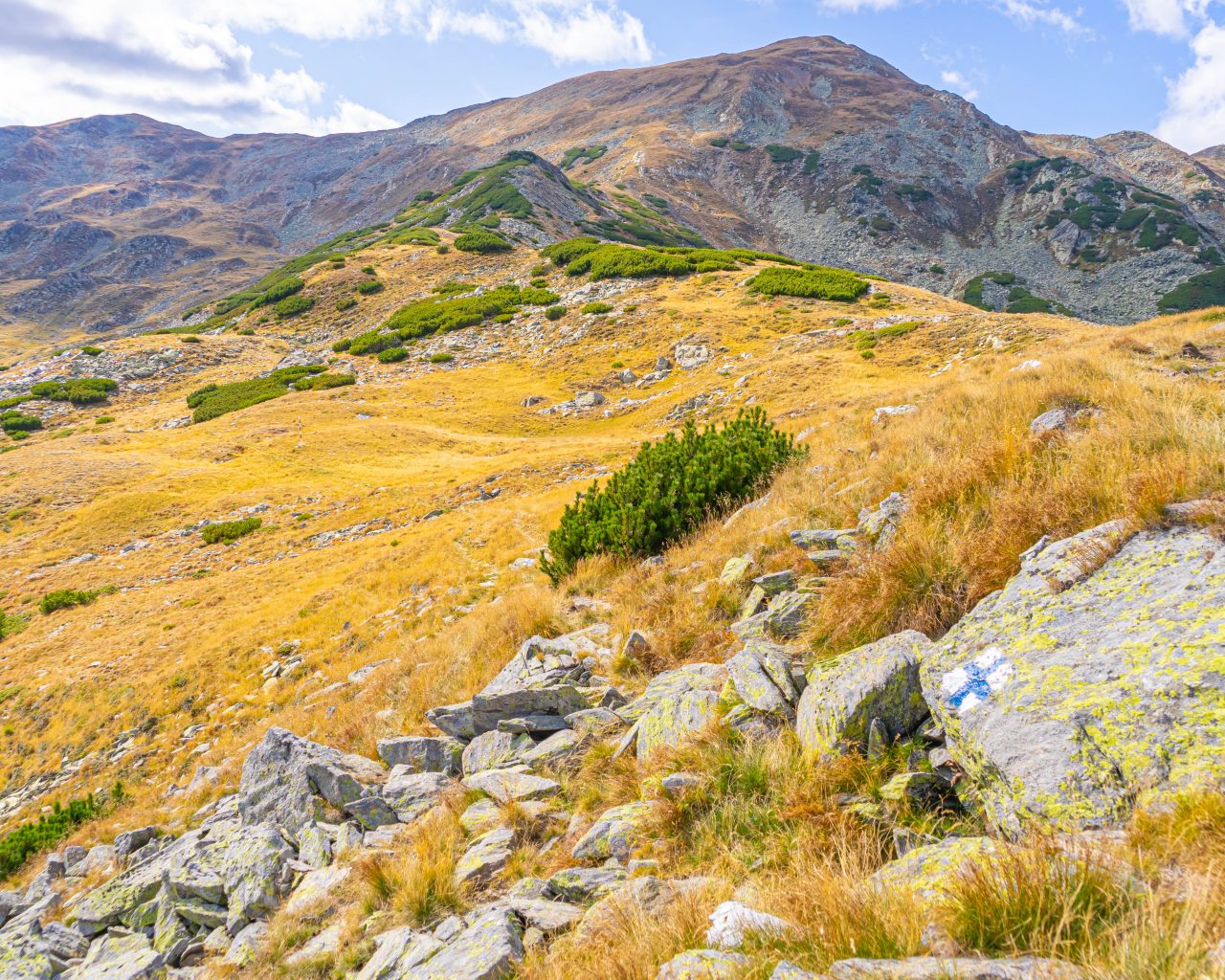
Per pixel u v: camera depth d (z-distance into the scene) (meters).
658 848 4.95
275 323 90.12
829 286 66.25
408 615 20.58
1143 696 3.41
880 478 10.02
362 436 51.53
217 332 90.38
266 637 22.55
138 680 22.25
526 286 84.81
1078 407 9.48
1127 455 6.28
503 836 6.15
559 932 4.54
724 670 7.09
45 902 9.88
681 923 3.71
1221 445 5.71
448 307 79.88
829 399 39.84
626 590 11.26
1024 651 4.21
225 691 20.39
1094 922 2.59
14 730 21.77
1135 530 4.91
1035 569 5.08
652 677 8.41
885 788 4.28
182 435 55.88
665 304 68.69
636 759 6.47
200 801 12.88
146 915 7.84
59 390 67.50
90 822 15.27
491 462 45.66
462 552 24.98
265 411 57.81
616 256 83.31
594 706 8.09
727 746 5.61
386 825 7.61
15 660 26.50
